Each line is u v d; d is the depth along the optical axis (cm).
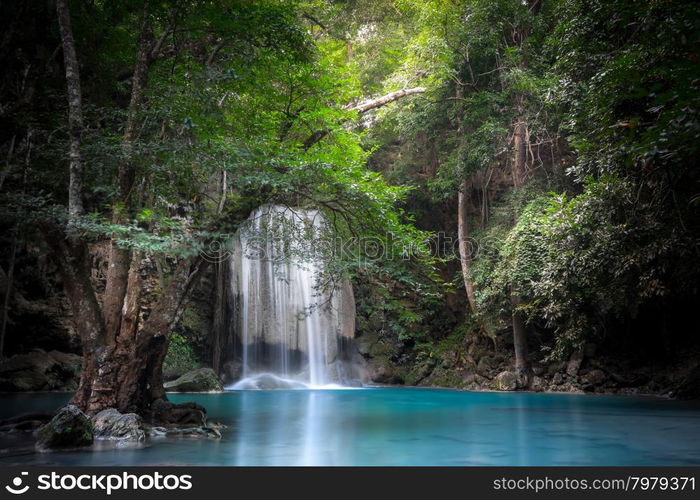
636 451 809
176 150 880
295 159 1059
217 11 1002
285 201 1154
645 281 1248
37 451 766
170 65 1111
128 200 973
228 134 1074
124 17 1145
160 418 968
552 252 1316
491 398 1803
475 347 2408
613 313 2019
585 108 1053
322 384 2411
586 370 2088
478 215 2705
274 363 2359
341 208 1218
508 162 2503
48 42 1155
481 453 787
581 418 1223
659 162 780
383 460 726
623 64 802
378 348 2556
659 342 2075
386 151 2931
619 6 832
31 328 1889
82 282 927
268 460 719
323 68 1230
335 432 992
